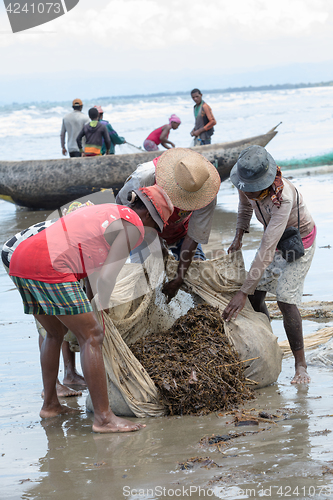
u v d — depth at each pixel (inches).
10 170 493.4
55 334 146.8
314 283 258.1
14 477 111.0
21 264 134.6
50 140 1304.1
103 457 118.3
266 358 159.5
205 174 161.3
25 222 450.6
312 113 1713.8
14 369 180.1
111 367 144.3
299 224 167.5
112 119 2090.3
